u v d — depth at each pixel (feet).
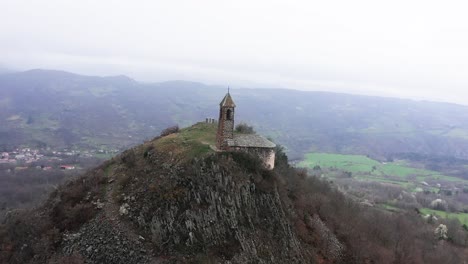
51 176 528.63
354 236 271.28
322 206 278.46
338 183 629.10
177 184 202.28
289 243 216.95
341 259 243.19
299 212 246.88
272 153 239.91
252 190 215.51
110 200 211.82
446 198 636.48
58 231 202.69
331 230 261.03
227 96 227.61
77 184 234.99
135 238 186.19
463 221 489.67
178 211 193.26
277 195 226.17
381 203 544.62
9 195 436.76
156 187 203.62
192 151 223.10
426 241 371.35
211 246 190.49
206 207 198.59
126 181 221.25
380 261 263.70
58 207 218.38
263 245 204.64
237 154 222.07
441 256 336.08
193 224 191.93
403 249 310.04
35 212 229.25
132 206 200.95
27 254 198.70
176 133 279.28
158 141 259.19
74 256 185.37
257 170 223.51
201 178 204.74
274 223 216.74
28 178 516.73
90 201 215.72
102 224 196.54
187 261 180.55
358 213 342.44
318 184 351.87
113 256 182.70
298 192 270.46
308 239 234.58
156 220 189.78
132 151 259.39
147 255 179.63
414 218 445.78
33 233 207.41
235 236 198.39
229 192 207.21
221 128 225.15
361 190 616.80
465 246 399.65
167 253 181.57
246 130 304.71
